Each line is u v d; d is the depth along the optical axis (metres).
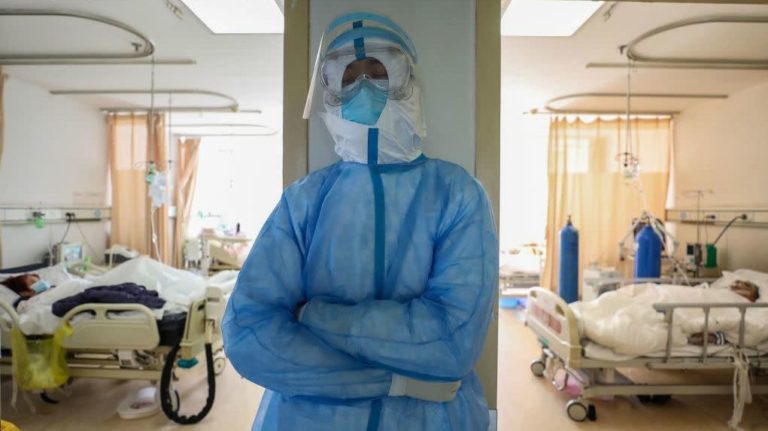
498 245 0.79
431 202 0.78
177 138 5.74
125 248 4.42
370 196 0.78
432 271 0.75
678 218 4.37
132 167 4.68
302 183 0.86
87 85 3.67
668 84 3.52
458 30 1.15
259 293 0.71
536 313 2.89
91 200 4.44
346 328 0.66
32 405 2.43
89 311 2.27
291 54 1.13
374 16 0.88
